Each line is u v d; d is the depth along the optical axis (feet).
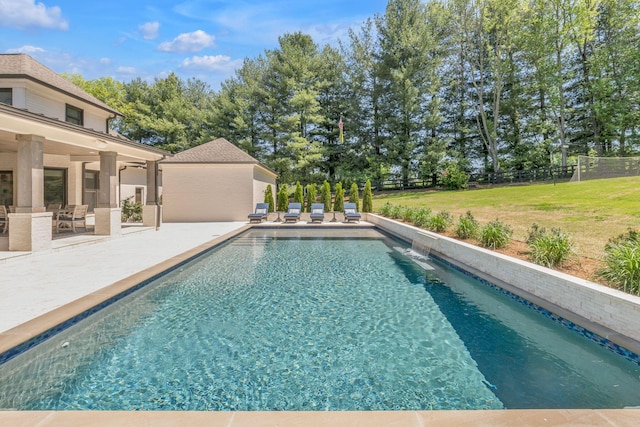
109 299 17.54
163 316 17.44
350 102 113.80
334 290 22.25
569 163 110.63
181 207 64.13
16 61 45.57
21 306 15.90
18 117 24.18
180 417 8.16
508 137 112.57
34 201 28.55
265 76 114.73
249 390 11.13
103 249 32.37
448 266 29.09
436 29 109.29
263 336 15.21
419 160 106.52
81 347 13.97
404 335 15.46
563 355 13.64
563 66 100.48
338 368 12.55
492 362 13.03
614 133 99.30
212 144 71.41
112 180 38.96
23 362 12.62
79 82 127.75
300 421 8.01
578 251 24.23
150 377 11.84
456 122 120.57
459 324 16.76
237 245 41.37
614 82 96.07
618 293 14.17
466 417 8.14
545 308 17.19
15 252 27.76
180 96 137.80
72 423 7.93
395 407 10.25
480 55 105.81
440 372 12.30
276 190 102.58
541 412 8.38
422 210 47.32
